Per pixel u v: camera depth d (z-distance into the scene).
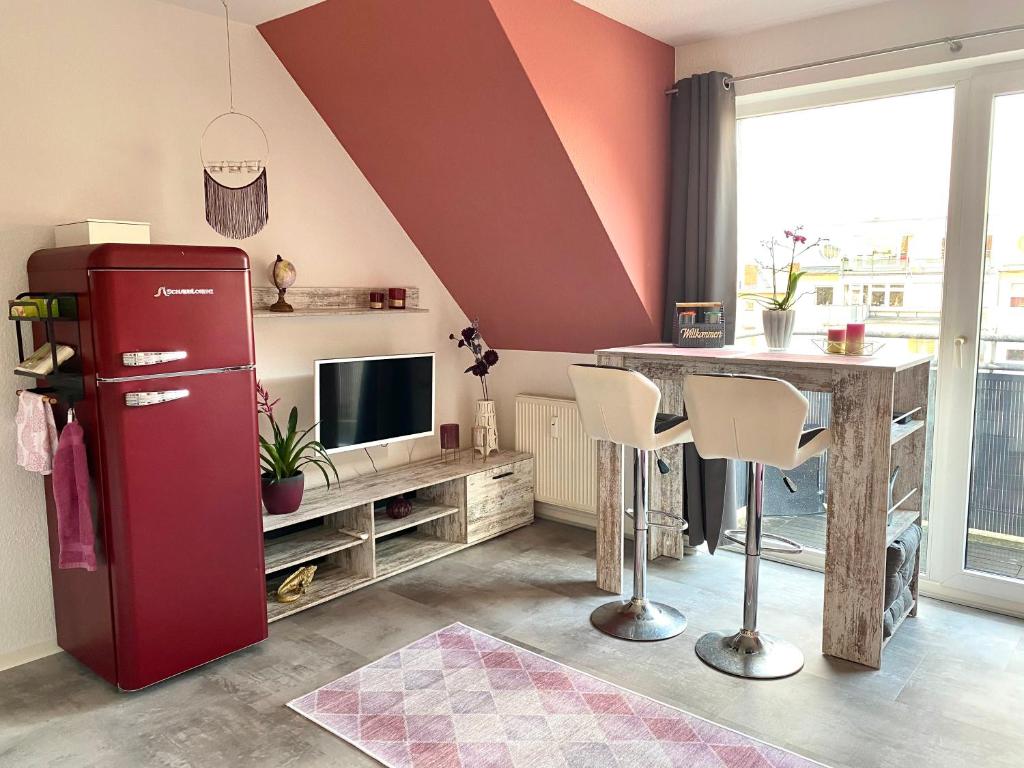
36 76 2.75
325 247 3.75
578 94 3.14
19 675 2.77
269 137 3.49
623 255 3.53
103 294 2.41
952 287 3.21
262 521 3.01
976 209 3.12
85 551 2.53
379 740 2.32
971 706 2.49
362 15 3.04
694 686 2.62
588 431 3.12
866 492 2.68
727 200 3.63
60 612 2.88
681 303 3.42
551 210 3.45
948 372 3.25
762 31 3.49
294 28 3.29
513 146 3.23
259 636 2.92
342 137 3.74
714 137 3.55
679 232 3.73
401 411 3.95
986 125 3.07
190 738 2.35
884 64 3.17
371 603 3.35
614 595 3.41
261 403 3.49
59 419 2.68
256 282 3.47
